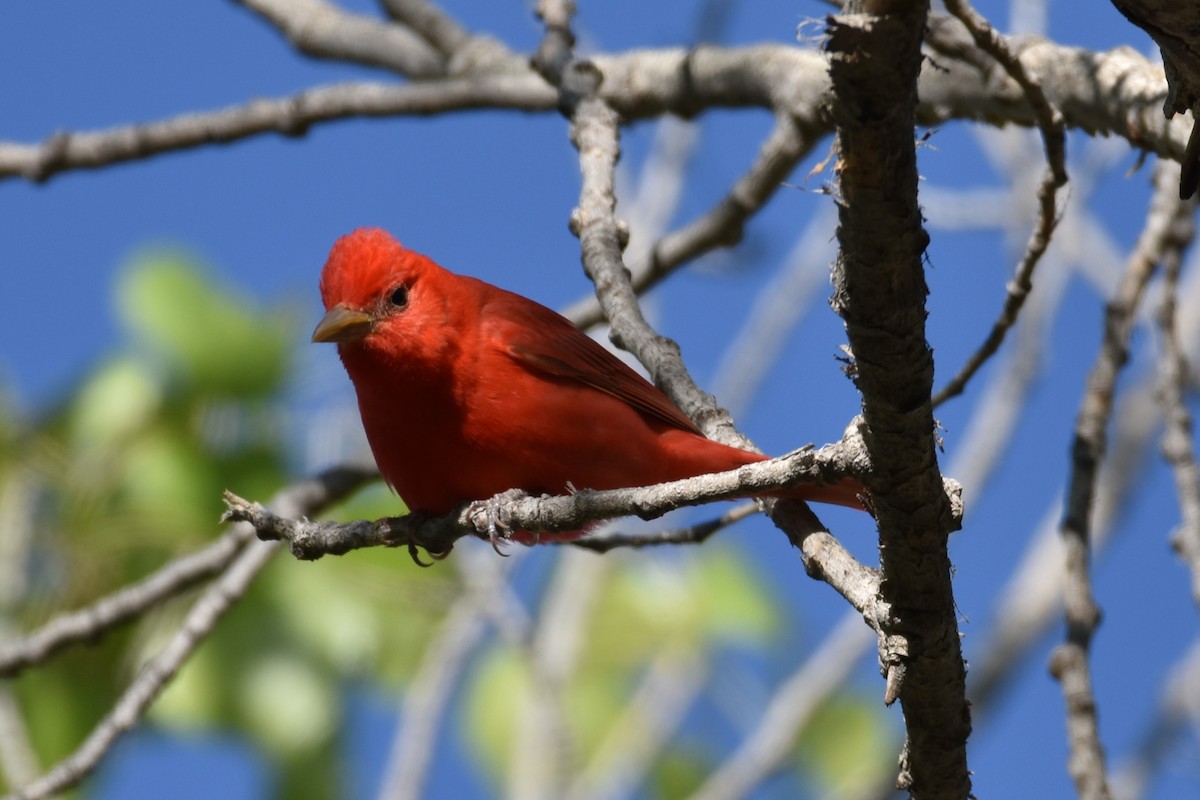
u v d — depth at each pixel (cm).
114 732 912
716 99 1122
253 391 1157
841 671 1358
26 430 1134
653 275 1123
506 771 1299
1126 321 942
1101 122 886
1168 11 591
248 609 1163
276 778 1151
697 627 1401
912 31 434
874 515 542
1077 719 815
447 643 1149
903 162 459
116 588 1114
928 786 600
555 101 1156
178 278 1180
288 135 1196
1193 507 925
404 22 1280
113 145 1209
